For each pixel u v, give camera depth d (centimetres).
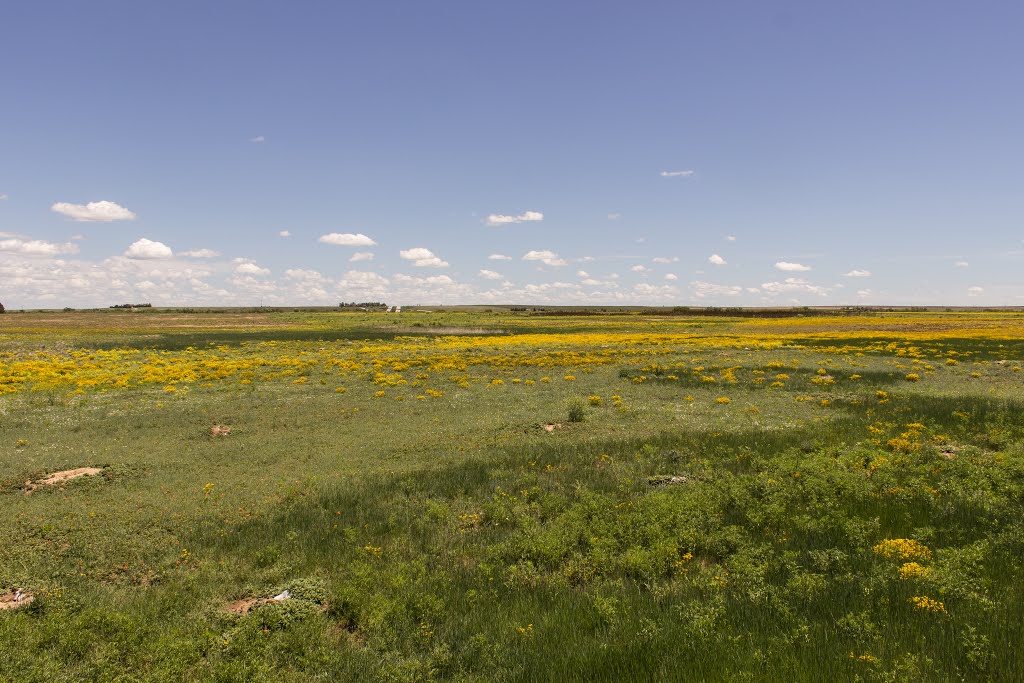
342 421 2734
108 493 1717
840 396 3002
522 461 2000
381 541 1352
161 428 2570
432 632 902
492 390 3491
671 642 793
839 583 936
